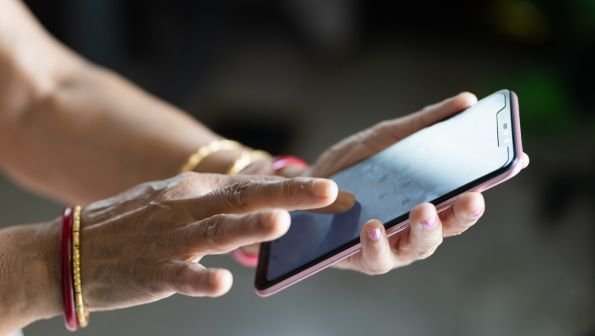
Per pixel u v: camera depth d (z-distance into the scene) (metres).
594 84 2.04
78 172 0.97
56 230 0.71
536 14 2.39
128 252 0.66
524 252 1.91
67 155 0.97
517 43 2.58
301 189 0.61
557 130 2.09
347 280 1.88
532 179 2.10
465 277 1.86
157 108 0.99
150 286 0.64
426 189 0.69
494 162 0.66
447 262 1.90
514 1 2.46
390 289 1.84
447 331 1.72
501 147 0.67
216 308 1.81
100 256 0.67
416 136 0.77
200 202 0.65
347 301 1.82
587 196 2.05
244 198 0.63
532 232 1.97
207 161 0.92
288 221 0.59
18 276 0.69
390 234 0.67
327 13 2.58
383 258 0.65
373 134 0.83
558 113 2.06
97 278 0.67
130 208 0.68
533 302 1.78
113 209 0.69
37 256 0.70
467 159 0.69
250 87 2.50
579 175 2.08
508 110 0.70
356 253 0.73
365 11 2.74
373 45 2.68
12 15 1.04
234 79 2.54
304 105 2.43
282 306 1.81
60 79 1.02
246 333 1.73
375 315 1.77
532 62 2.49
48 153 0.98
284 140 2.28
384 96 2.45
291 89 2.50
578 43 2.15
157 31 2.42
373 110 2.39
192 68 2.45
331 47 2.63
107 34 2.30
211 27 2.50
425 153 0.74
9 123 1.00
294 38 2.69
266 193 0.62
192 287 0.61
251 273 1.89
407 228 0.67
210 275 0.60
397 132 0.81
